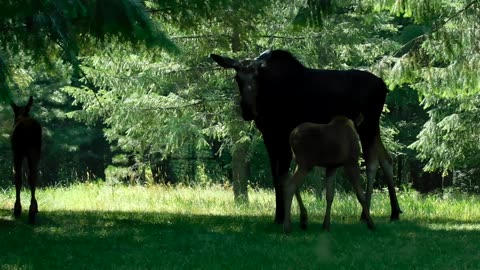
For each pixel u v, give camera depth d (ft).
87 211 47.06
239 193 65.62
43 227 36.24
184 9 40.37
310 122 37.04
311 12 35.19
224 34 60.64
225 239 31.01
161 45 31.50
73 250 28.48
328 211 34.19
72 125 119.85
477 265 25.08
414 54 48.47
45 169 129.59
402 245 29.53
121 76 64.80
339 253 27.48
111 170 100.07
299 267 24.50
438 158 75.82
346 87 37.63
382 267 24.49
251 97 34.78
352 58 70.13
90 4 28.78
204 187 86.43
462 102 67.82
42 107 108.99
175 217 42.34
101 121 120.47
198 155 121.80
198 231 34.09
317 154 33.14
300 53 62.64
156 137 68.28
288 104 36.83
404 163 112.16
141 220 40.22
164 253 27.66
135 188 75.66
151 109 66.23
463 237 32.22
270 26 61.77
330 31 61.77
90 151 125.59
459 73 48.42
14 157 39.40
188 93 64.95
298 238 31.37
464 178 93.50
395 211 40.81
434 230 35.24
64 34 28.12
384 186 119.03
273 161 37.50
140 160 107.96
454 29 46.14
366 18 52.90
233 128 64.18
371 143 38.78
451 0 54.65
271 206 55.72
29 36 28.94
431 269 24.40
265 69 36.37
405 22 96.68
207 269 24.18
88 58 63.82
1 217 40.88
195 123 66.08
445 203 58.49
